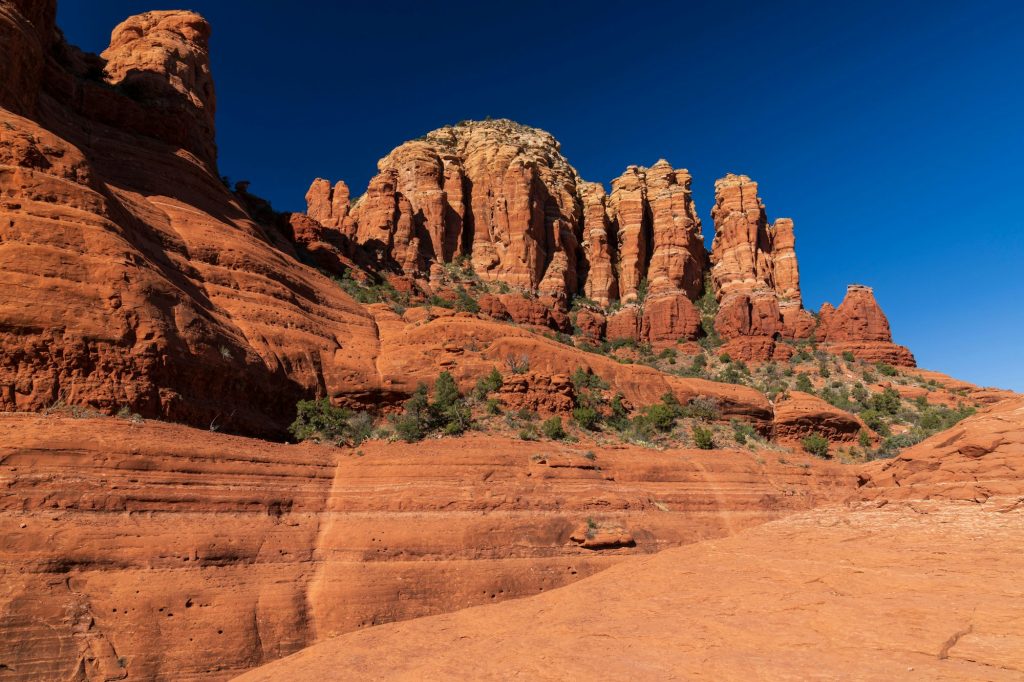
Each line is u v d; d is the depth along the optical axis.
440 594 22.17
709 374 72.19
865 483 22.70
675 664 12.91
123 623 17.44
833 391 68.94
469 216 85.75
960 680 10.30
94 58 50.59
